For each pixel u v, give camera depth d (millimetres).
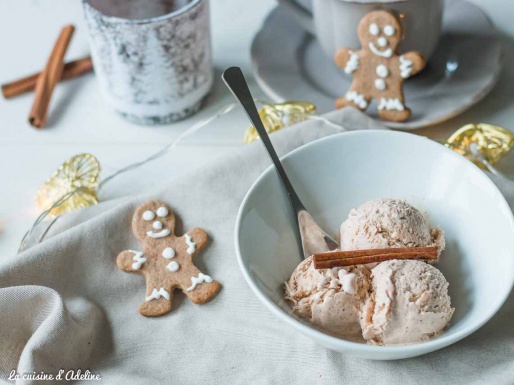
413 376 392
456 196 438
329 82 586
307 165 456
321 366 402
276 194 443
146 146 568
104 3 571
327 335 366
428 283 385
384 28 520
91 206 494
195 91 575
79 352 417
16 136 581
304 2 583
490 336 405
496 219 411
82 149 568
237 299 440
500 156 511
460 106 540
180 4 584
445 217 439
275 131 519
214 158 521
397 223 419
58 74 608
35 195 538
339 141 454
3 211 527
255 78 611
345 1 518
